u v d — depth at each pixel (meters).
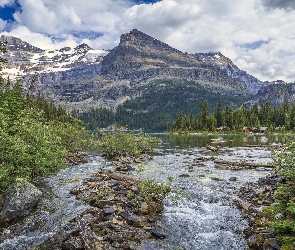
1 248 11.52
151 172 28.72
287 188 13.28
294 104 148.00
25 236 12.70
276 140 79.69
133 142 44.62
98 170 29.98
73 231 12.46
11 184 16.00
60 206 16.75
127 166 31.33
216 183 23.33
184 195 19.73
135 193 19.05
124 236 12.39
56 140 25.47
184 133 136.00
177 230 13.67
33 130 22.11
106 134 48.75
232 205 17.44
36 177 24.97
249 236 12.67
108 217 14.51
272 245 10.88
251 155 42.00
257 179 24.72
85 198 18.25
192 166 32.16
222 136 109.81
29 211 15.10
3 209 14.30
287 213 12.73
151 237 12.80
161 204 17.22
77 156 40.41
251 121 142.38
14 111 34.28
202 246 12.02
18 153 18.66
